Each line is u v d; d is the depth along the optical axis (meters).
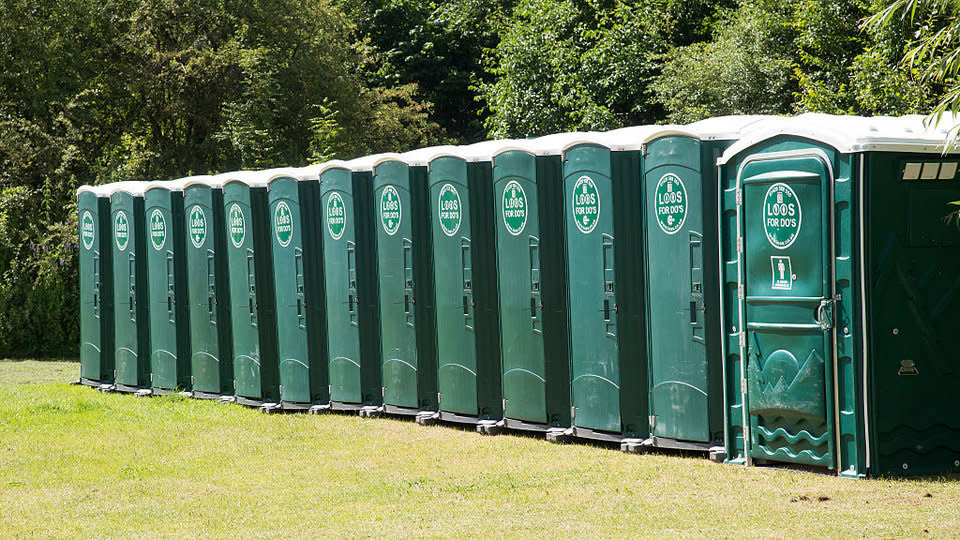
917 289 7.91
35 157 23.22
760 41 19.52
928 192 7.95
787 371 8.17
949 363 8.01
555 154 10.13
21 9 24.45
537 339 10.21
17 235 21.92
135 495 8.40
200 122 26.47
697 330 8.96
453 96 36.88
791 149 8.12
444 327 11.04
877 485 7.61
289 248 12.41
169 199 13.93
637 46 24.16
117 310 14.81
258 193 12.80
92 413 12.57
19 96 25.05
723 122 9.13
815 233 7.96
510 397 10.47
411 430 11.00
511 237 10.38
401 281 11.45
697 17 25.06
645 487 7.97
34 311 21.16
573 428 9.98
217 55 25.30
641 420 9.53
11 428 11.64
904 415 7.90
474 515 7.31
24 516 7.75
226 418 12.04
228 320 13.40
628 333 9.56
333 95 27.77
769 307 8.28
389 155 11.48
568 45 25.50
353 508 7.70
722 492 7.69
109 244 15.18
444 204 10.97
